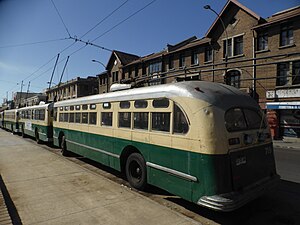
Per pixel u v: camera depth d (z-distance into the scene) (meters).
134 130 6.17
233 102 4.82
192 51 28.42
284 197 5.82
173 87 5.11
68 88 57.66
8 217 4.24
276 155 12.59
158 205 4.90
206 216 4.78
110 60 43.19
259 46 22.50
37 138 16.39
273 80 21.12
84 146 8.95
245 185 4.53
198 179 4.33
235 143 4.46
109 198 5.29
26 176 7.19
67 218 4.35
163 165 5.17
